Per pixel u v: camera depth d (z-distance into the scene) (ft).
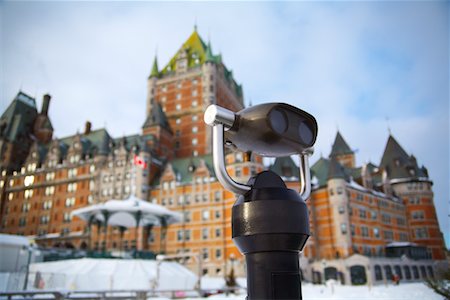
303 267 178.40
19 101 312.09
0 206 274.16
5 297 56.65
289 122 11.16
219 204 208.13
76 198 249.96
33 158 280.31
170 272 99.76
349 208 194.39
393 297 45.37
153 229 215.72
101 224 126.82
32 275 85.66
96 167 248.32
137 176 228.63
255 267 10.34
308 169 12.50
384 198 225.15
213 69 285.84
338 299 64.23
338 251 186.19
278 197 10.57
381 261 172.65
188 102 285.23
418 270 193.16
